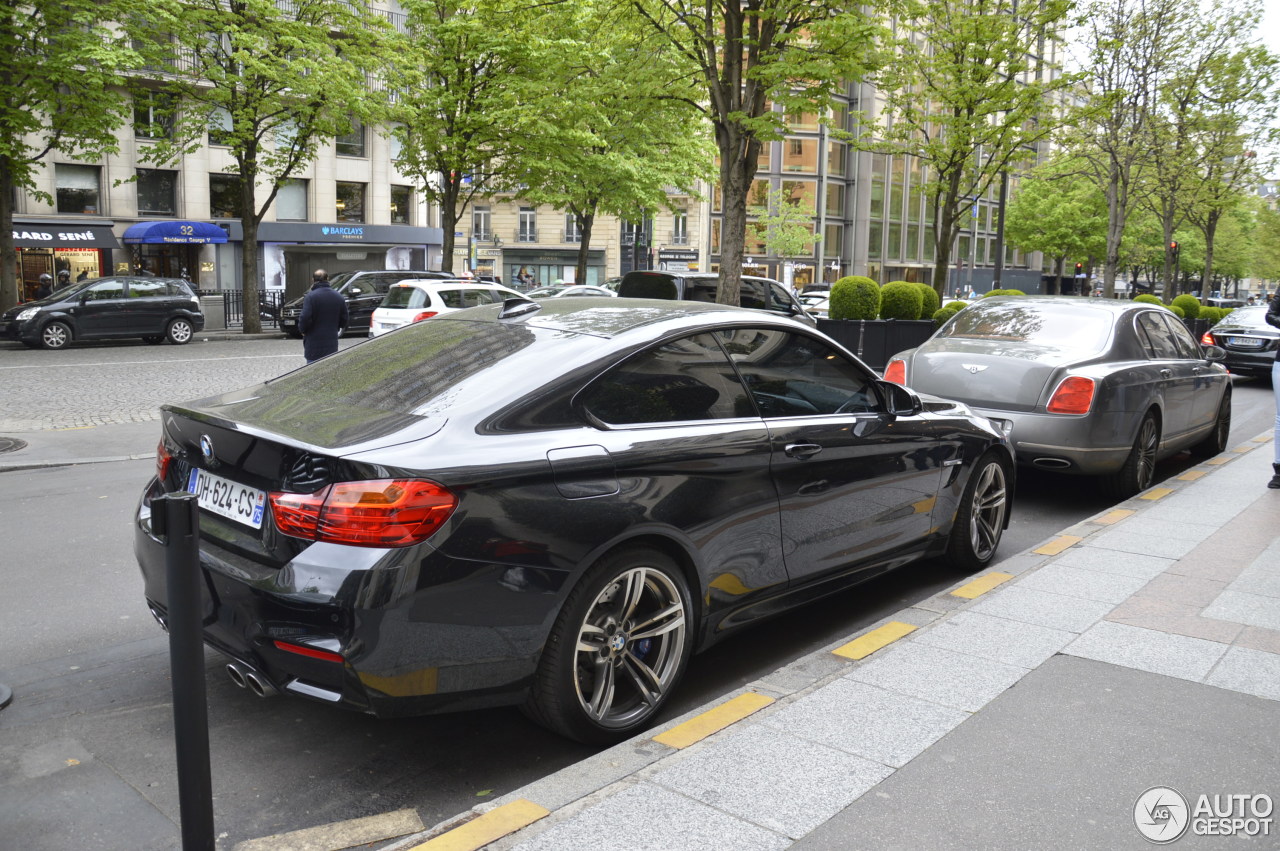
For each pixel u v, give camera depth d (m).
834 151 57.00
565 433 3.26
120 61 19.62
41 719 3.56
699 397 3.74
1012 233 57.44
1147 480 7.73
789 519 3.99
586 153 26.20
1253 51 22.72
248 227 25.33
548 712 3.23
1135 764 3.05
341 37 23.78
